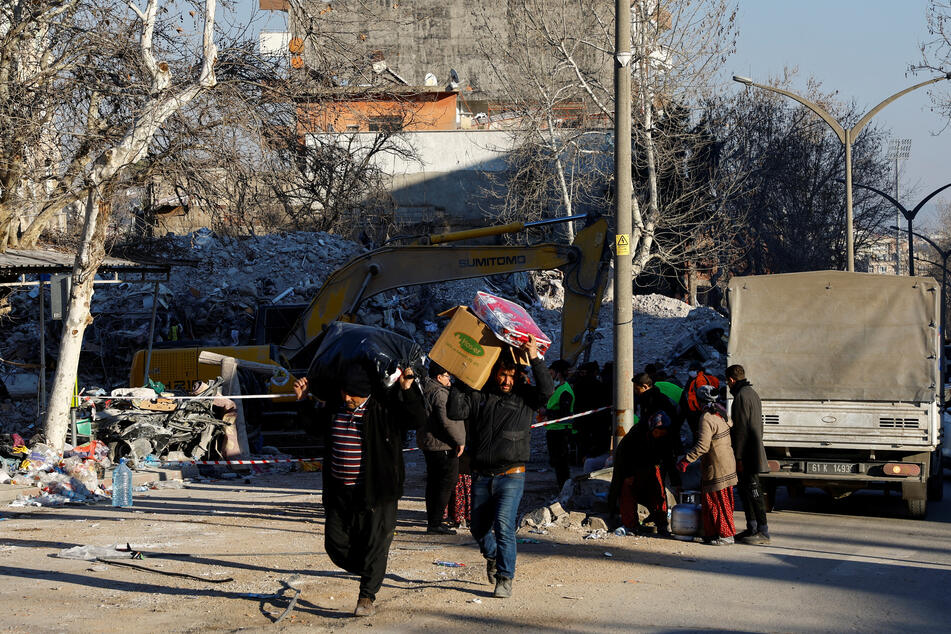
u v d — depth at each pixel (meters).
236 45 17.00
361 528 6.72
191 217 37.75
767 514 13.22
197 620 6.49
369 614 6.67
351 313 18.95
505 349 7.22
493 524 7.45
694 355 28.50
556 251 17.83
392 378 6.55
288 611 6.65
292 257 33.47
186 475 15.69
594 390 14.62
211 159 15.99
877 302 12.90
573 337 17.36
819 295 13.09
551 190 40.88
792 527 11.80
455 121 51.97
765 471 10.39
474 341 7.19
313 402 7.00
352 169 27.27
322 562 8.63
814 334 13.04
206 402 16.86
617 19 11.95
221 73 16.94
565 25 37.06
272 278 32.28
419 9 61.25
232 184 17.50
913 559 9.55
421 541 10.05
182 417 16.56
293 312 24.03
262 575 8.01
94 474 13.98
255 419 18.94
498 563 7.33
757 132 51.06
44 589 7.33
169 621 6.45
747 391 10.47
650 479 10.84
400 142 43.91
